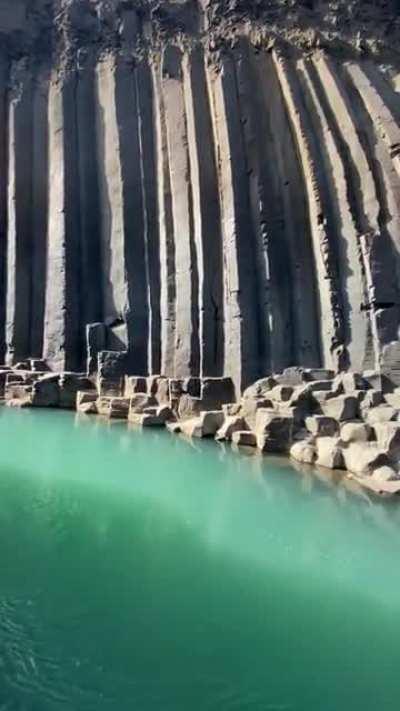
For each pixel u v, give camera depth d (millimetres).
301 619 8281
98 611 8344
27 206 29969
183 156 27188
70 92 31562
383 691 6867
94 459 16172
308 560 10062
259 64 28188
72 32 32719
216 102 27422
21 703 6539
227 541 10789
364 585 9250
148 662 7281
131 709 6484
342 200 23875
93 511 12203
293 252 24078
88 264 28297
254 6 29281
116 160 29000
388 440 14266
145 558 10047
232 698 6680
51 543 10570
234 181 25125
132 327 25812
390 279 21641
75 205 29281
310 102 26609
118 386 24281
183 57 29828
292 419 16828
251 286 23656
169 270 25828
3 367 27297
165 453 16859
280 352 22766
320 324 22984
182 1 31094
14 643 7566
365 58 28297
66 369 26734
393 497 12891
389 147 24281
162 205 27156
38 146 31312
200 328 23891
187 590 8984
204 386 21031
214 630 7969
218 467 15484
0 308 29203
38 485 13844
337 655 7523
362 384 17688
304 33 28516
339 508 12508
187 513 12172
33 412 23156
